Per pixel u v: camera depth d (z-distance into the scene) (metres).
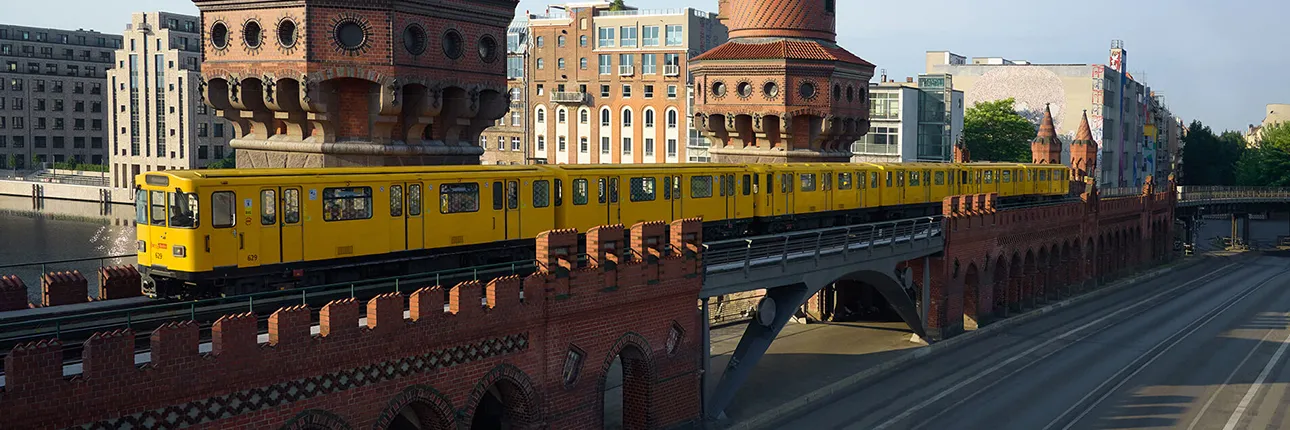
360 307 25.69
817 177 44.72
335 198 25.72
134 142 127.94
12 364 16.52
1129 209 74.25
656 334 29.56
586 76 105.56
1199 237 113.75
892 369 41.72
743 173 40.28
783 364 41.41
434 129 31.25
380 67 28.39
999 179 62.72
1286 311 59.59
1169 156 171.12
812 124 47.16
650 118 102.62
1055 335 50.50
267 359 19.84
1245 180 125.56
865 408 36.09
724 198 39.38
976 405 36.94
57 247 85.44
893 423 34.44
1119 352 46.69
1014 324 53.12
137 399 18.05
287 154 30.12
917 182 53.12
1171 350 47.50
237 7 28.97
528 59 108.75
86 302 24.30
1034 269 57.47
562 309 26.08
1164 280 75.00
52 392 17.00
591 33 104.69
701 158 99.56
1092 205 66.50
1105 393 39.09
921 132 94.56
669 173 36.47
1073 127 112.06
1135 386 40.28
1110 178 117.88
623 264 27.92
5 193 133.12
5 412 16.45
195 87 121.94
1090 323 54.28
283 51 28.38
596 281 27.09
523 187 30.73
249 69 29.00
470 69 30.86
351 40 28.42
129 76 127.12
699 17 101.94
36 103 152.00
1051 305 58.84
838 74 47.16
